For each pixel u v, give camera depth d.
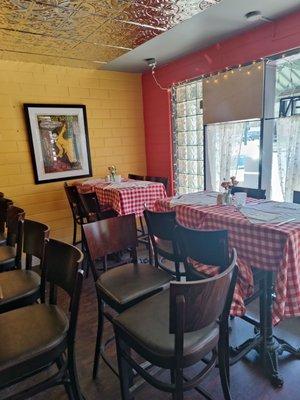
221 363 1.27
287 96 3.10
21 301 1.56
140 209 3.22
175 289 0.95
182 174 4.24
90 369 1.73
